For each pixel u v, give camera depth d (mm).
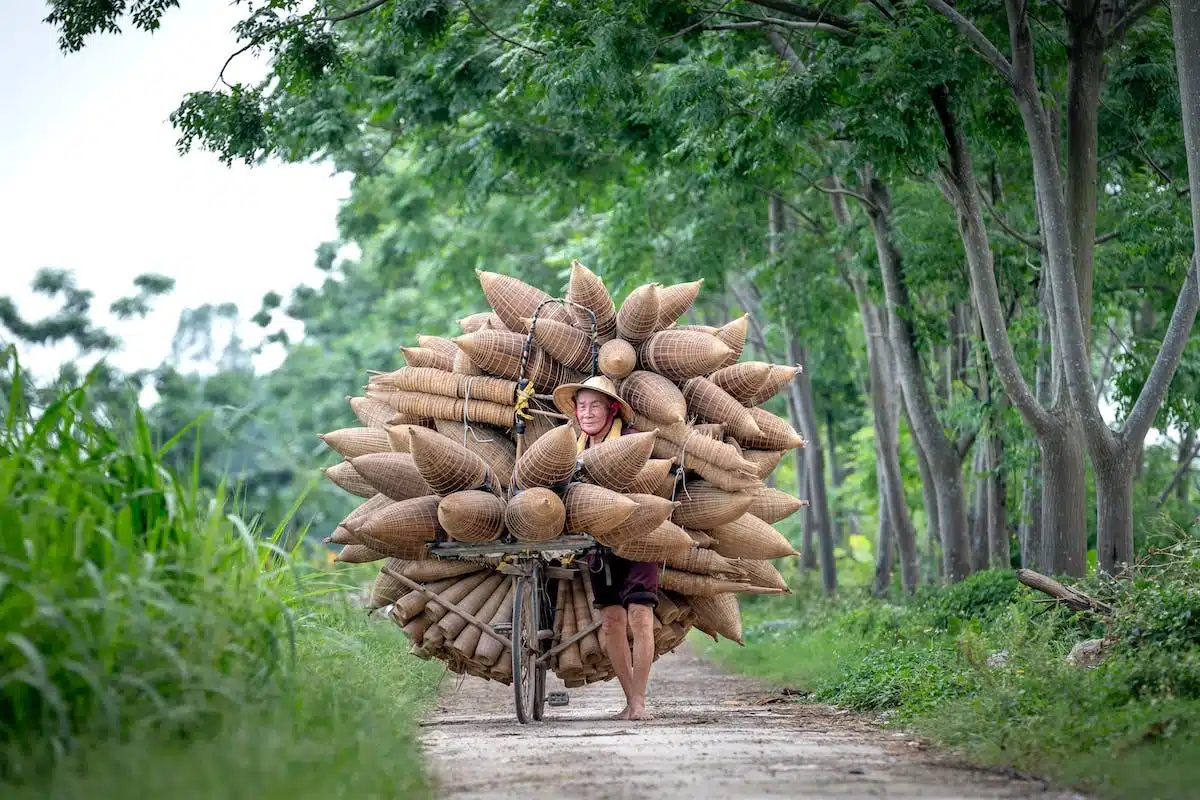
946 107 34531
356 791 11328
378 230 72125
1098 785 12711
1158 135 40344
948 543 45250
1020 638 21328
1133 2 34625
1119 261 44406
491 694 28625
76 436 14703
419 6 37688
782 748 16266
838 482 96938
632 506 18797
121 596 12336
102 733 11680
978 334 44969
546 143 47250
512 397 20734
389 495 20484
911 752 16000
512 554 20062
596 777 13625
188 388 79125
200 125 37125
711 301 70188
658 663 43688
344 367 113250
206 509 15930
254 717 12523
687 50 40906
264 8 36562
